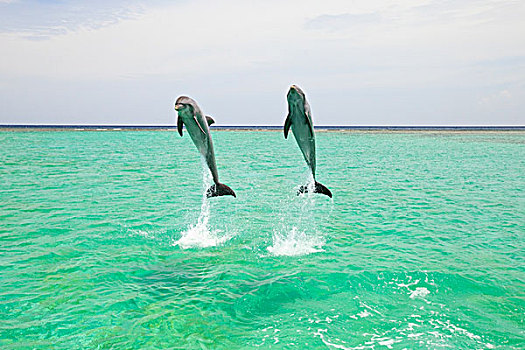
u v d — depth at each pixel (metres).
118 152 40.75
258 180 22.56
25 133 86.56
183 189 18.98
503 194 18.05
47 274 8.27
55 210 13.92
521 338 6.08
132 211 14.08
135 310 6.86
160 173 24.59
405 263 9.09
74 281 7.96
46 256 9.30
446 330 6.31
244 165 30.67
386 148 52.91
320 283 8.05
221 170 27.14
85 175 22.94
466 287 7.84
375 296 7.51
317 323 6.55
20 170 24.36
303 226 12.37
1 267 8.55
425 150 48.84
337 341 6.01
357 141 73.00
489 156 39.75
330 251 10.02
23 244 10.11
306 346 5.88
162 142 62.88
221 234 11.48
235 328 6.37
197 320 6.58
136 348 5.78
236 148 52.44
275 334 6.21
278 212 14.44
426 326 6.43
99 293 7.46
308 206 15.46
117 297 7.31
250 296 7.48
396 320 6.64
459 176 24.41
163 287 7.81
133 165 28.73
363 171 26.97
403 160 35.38
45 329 6.18
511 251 9.90
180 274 8.49
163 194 17.56
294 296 7.51
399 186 20.41
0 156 33.03
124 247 10.13
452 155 41.12
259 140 76.50
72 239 10.63
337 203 16.00
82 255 9.45
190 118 8.59
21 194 16.78
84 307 6.90
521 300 7.30
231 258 9.52
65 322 6.40
